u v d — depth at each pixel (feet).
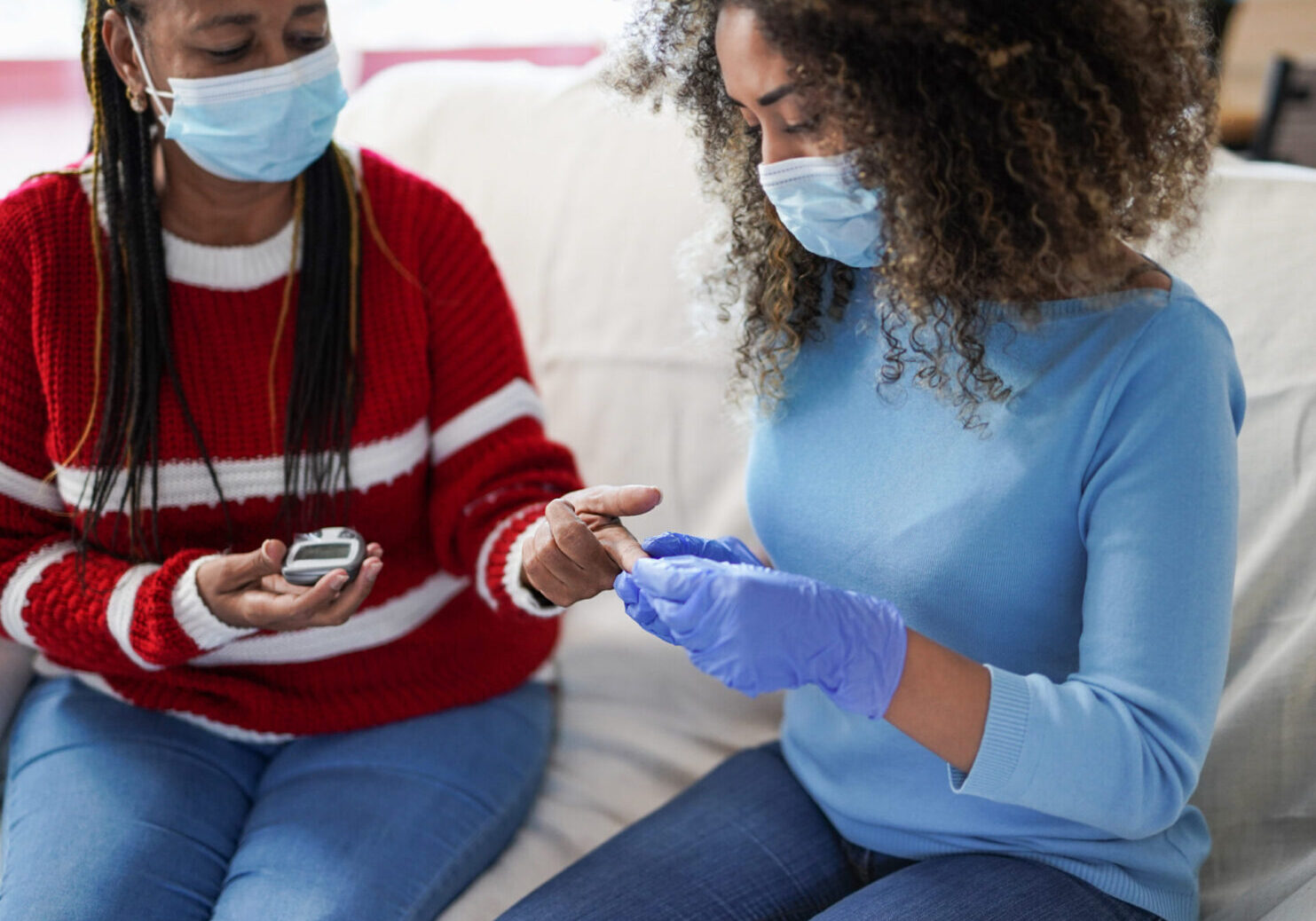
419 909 3.19
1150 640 2.50
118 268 3.40
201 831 3.40
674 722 4.09
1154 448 2.52
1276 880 2.94
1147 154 2.49
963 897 2.75
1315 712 3.19
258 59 3.15
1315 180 3.64
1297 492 3.38
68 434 3.43
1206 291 3.62
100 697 3.74
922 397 2.87
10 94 7.08
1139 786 2.48
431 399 3.88
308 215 3.58
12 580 3.51
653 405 4.35
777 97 2.49
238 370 3.53
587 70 4.89
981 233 2.47
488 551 3.63
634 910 3.01
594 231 4.55
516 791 3.66
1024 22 2.36
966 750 2.49
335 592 3.10
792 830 3.29
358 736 3.70
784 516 3.16
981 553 2.75
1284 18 7.50
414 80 5.14
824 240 2.70
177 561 3.34
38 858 3.17
